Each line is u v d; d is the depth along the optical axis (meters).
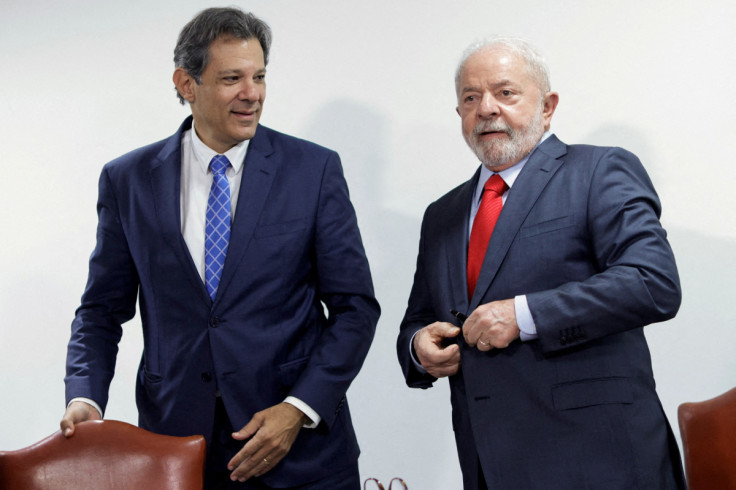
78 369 2.21
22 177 3.38
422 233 2.42
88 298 2.32
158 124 3.31
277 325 2.20
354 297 2.25
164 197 2.25
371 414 3.13
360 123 3.15
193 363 2.17
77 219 3.34
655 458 1.91
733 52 2.78
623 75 2.89
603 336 1.91
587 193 2.05
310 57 3.21
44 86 3.38
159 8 3.33
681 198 2.83
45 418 3.33
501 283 2.07
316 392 2.10
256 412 2.15
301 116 3.21
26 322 3.36
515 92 2.16
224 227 2.22
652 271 1.92
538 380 1.98
